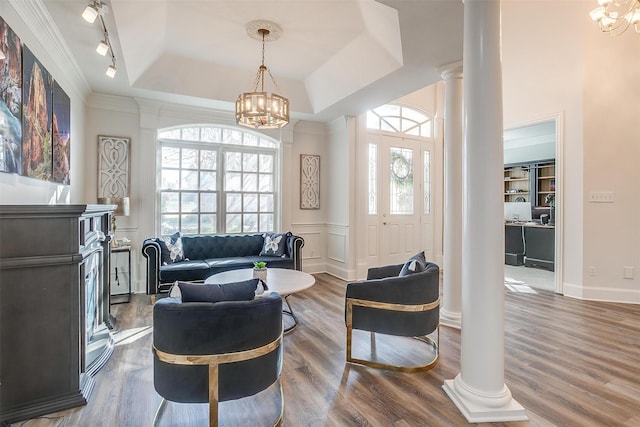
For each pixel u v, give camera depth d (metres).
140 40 3.19
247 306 1.63
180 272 3.94
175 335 1.58
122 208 4.08
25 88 2.27
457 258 3.30
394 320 2.41
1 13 1.93
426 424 1.79
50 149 2.79
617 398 2.03
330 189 5.79
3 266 1.78
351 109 4.89
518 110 4.84
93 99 4.19
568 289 4.36
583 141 4.20
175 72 4.02
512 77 4.91
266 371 1.72
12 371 1.82
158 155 4.72
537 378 2.26
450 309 3.34
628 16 3.17
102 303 2.96
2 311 1.81
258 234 5.11
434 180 6.34
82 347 2.03
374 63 3.59
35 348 1.86
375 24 3.05
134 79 3.87
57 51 2.89
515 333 3.06
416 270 2.55
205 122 4.90
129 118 4.43
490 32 1.89
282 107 3.21
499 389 1.90
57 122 2.98
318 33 3.41
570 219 4.34
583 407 1.94
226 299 1.70
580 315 3.56
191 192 4.95
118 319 3.40
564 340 2.90
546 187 7.77
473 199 1.93
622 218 4.07
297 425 1.78
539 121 4.61
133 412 1.90
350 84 4.10
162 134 4.75
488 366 1.89
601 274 4.15
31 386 1.85
